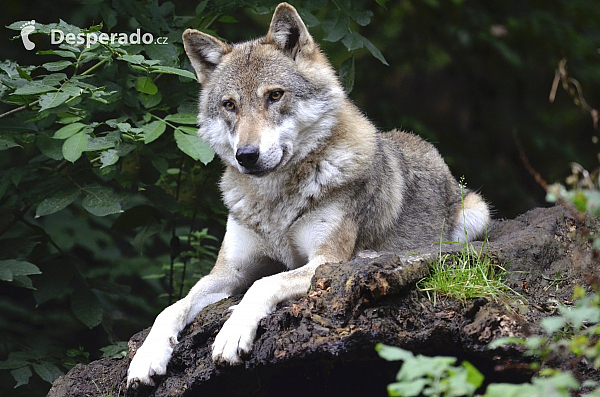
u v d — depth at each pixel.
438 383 4.62
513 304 7.04
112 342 10.77
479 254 7.79
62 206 9.41
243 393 7.63
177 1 14.32
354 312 6.81
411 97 21.12
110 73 10.53
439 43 19.31
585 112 21.48
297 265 9.33
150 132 8.88
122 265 13.84
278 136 8.54
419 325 6.88
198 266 12.34
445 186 11.02
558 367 6.35
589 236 6.92
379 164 9.45
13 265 8.96
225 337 7.11
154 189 10.58
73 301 10.35
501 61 20.02
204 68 9.51
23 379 9.45
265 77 8.71
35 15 13.87
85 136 8.58
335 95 8.99
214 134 9.14
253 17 16.45
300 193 8.84
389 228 9.65
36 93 8.24
